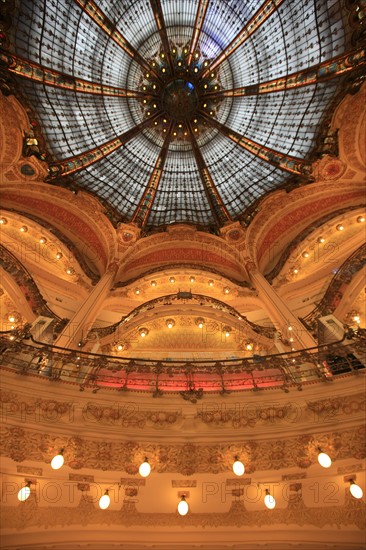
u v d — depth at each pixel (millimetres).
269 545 5742
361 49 11711
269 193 15438
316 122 14008
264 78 14523
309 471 5426
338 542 5578
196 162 16781
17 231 13469
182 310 11414
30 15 11836
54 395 5738
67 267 13516
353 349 6535
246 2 13422
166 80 15805
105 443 5496
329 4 11867
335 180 14469
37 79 12625
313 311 10945
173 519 5676
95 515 5559
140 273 15375
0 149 12891
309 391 5973
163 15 14391
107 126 15211
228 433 5672
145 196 16438
